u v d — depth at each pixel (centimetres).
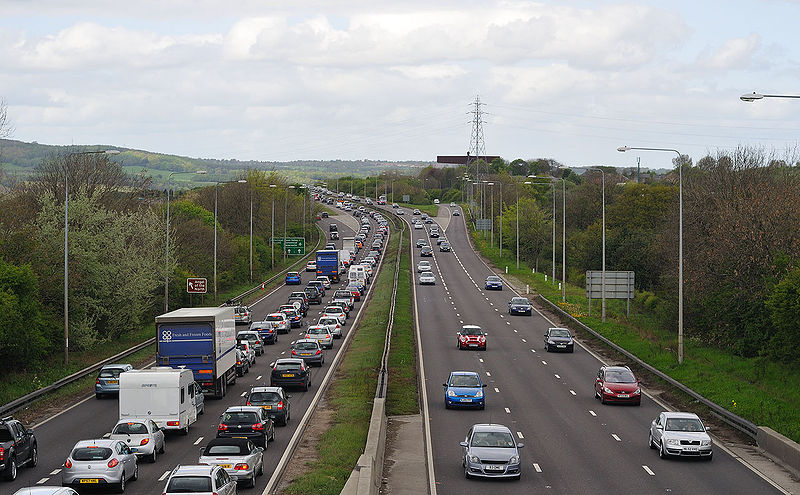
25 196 10469
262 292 14425
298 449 4434
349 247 19538
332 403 5825
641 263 12950
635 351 8025
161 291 10794
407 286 14275
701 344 8031
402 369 7138
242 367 7088
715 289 7938
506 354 8275
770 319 6975
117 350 8281
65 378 6341
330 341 8662
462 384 5731
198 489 2978
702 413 5544
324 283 15200
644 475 3891
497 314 11500
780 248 7650
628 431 4984
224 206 19312
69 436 4719
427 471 3994
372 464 3412
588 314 10825
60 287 7831
